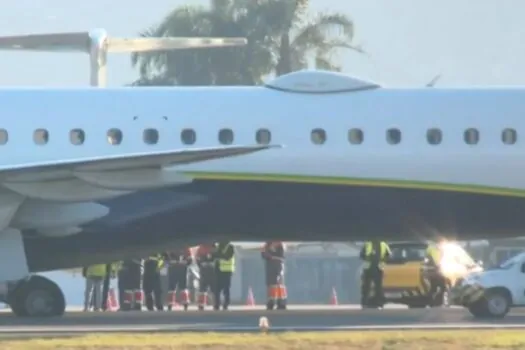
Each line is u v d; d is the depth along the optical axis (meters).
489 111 127.81
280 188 125.19
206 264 141.62
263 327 98.88
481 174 127.25
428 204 127.12
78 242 124.88
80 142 123.25
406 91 128.12
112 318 120.81
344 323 112.88
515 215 128.50
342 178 125.81
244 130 124.69
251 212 125.88
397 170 126.25
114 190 118.62
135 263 137.25
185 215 125.38
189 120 124.31
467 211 127.75
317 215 126.62
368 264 140.75
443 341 88.19
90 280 141.62
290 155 125.06
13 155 122.50
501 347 85.94
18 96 124.12
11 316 124.44
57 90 124.94
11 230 120.88
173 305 143.50
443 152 126.81
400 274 147.38
